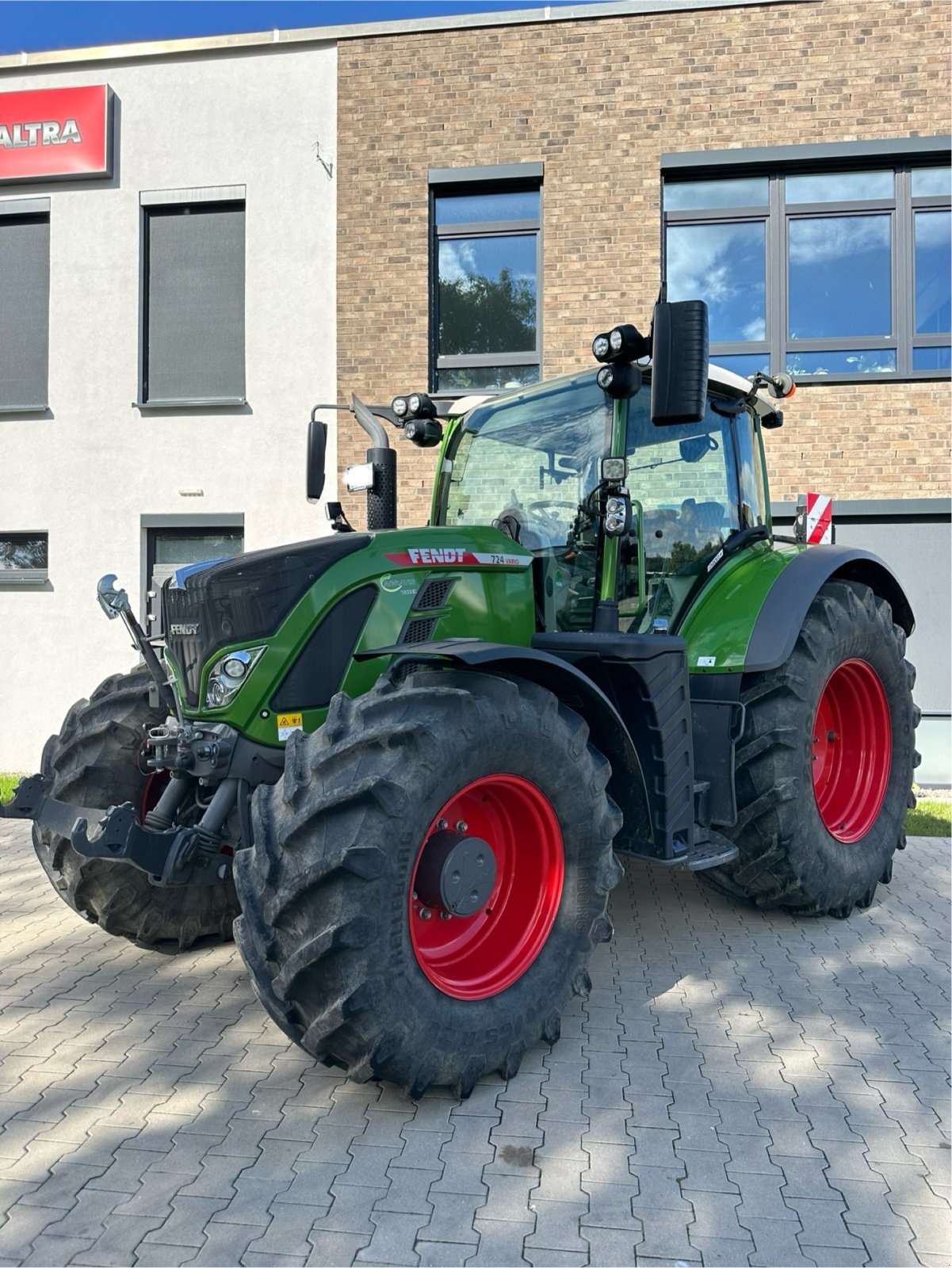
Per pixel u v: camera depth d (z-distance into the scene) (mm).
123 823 2621
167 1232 2016
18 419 8820
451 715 2576
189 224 8805
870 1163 2293
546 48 8234
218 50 8555
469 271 8578
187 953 3809
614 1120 2494
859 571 4738
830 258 8227
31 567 9031
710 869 4215
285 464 8531
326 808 2383
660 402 2885
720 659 3838
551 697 2883
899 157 7988
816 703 4020
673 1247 1983
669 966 3658
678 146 8125
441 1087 2635
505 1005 2703
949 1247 1986
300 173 8508
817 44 7980
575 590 3730
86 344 8750
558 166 8234
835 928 4156
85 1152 2326
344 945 2316
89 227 8758
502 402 4172
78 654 8727
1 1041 2967
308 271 8508
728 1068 2787
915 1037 3000
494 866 2789
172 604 3092
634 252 8172
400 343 8406
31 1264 1908
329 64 8484
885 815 4504
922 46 7895
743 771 3969
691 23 8086
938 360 8117
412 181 8391
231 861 2896
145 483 8680
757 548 4500
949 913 4395
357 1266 1912
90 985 3449
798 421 8047
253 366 8570
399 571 3117
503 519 3998
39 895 4621
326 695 2973
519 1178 2223
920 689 8070
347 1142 2379
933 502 7871
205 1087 2674
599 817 2977
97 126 8586
